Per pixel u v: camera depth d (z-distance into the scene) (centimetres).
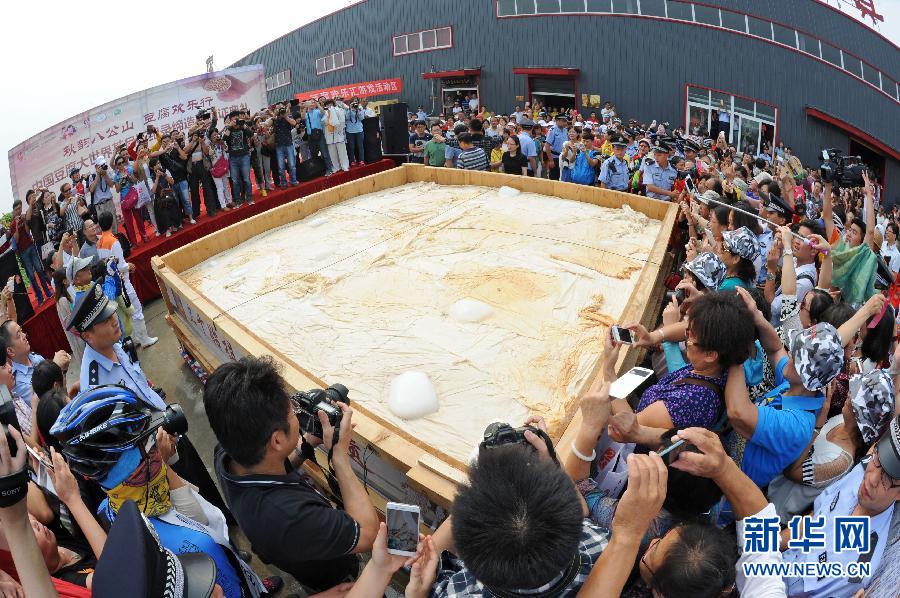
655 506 153
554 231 661
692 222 605
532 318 487
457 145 1016
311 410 224
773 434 236
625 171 862
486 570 134
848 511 210
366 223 725
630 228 664
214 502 359
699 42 1858
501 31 2155
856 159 1570
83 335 353
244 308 532
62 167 866
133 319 646
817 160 1831
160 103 1041
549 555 132
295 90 2806
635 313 455
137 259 820
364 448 346
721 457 183
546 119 1875
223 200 1007
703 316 244
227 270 619
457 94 2342
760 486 256
